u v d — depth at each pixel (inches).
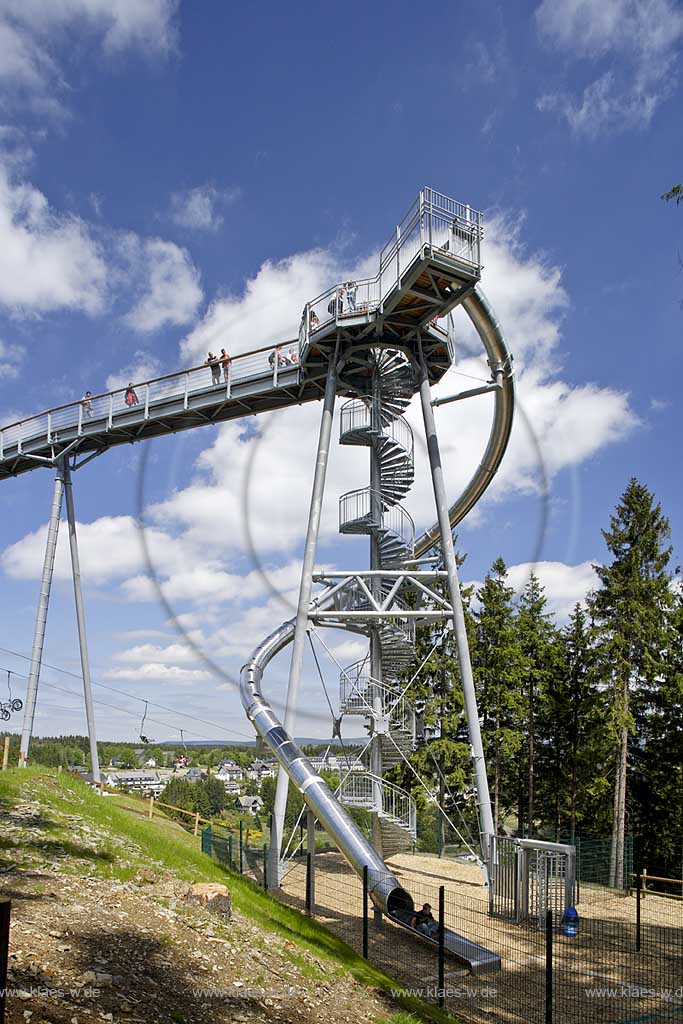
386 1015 384.5
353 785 964.0
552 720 1606.8
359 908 748.6
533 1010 494.6
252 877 859.4
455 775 1465.3
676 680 1376.7
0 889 409.7
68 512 1242.6
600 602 1366.9
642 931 717.3
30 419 1264.8
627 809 1487.5
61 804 647.1
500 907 781.9
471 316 965.8
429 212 831.7
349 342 965.8
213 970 372.2
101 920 392.8
